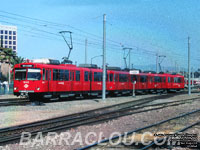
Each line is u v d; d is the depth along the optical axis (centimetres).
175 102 2856
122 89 3753
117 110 1967
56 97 2712
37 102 2447
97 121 1484
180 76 5544
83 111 1886
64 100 2925
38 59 2622
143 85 4278
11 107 2053
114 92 3594
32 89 2405
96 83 3212
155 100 3078
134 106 2380
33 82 2409
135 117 1673
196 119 1598
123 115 1752
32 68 2433
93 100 2952
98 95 3516
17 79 2466
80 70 2952
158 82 4734
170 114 1831
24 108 2031
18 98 2923
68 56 3131
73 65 2912
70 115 1683
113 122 1470
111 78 3512
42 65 2461
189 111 2027
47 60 2620
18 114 1720
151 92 4731
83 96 3319
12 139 983
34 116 1648
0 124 1357
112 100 3047
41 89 2434
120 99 3203
